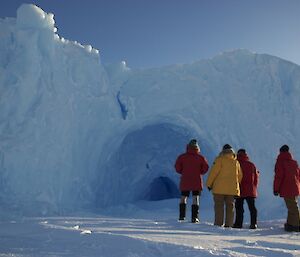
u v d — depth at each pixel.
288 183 5.29
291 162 5.41
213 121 11.12
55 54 10.67
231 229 4.79
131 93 12.09
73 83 10.67
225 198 5.35
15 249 2.29
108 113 10.97
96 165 10.09
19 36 10.30
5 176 8.61
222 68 12.22
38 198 8.51
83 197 9.41
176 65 12.77
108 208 9.73
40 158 9.00
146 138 12.50
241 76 11.83
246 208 9.55
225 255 2.34
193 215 5.57
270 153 10.22
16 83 9.61
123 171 11.90
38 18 10.58
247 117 10.90
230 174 5.26
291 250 2.93
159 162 13.51
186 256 2.29
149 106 11.55
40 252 2.23
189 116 11.24
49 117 9.52
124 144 11.73
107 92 11.34
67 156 9.48
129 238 2.71
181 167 5.81
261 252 2.69
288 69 11.84
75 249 2.37
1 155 8.69
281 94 11.27
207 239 3.32
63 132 9.62
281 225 5.91
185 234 3.83
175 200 12.72
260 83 11.50
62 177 9.17
